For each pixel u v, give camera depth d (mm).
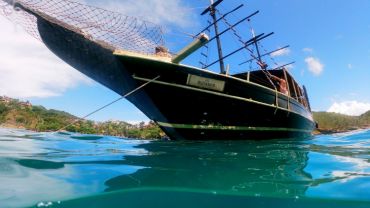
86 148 8547
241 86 11383
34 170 5148
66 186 4285
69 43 9516
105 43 9391
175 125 11266
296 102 15680
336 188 4316
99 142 10719
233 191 4199
